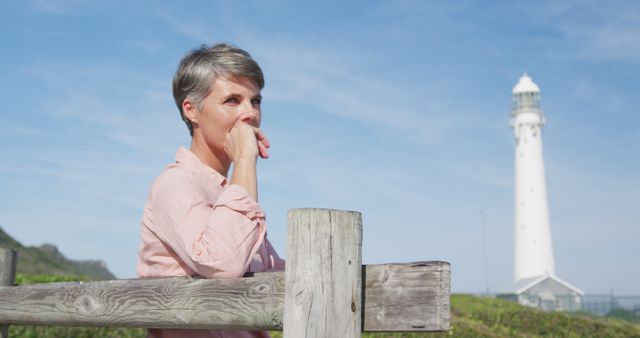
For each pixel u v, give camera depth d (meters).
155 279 2.45
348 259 2.02
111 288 2.59
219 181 2.59
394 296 1.97
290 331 1.97
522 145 67.31
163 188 2.42
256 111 2.65
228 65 2.57
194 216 2.32
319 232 1.99
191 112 2.66
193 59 2.62
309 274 1.97
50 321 2.87
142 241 2.55
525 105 67.00
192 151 2.73
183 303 2.32
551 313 19.69
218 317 2.23
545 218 66.00
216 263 2.20
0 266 3.40
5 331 3.22
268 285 2.11
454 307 20.98
